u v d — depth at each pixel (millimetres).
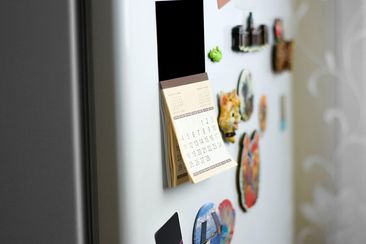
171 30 733
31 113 690
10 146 704
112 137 663
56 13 666
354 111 1508
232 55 908
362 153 1516
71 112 674
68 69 669
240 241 965
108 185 673
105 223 682
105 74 658
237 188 947
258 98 1040
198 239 807
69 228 690
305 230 1507
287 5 1233
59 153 684
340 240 1548
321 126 1517
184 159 717
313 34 1497
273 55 1123
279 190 1199
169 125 717
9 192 711
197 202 810
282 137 1211
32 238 708
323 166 1544
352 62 1494
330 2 1489
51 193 694
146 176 688
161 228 718
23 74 688
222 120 859
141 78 673
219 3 850
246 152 962
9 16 686
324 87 1507
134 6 657
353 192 1534
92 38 662
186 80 756
